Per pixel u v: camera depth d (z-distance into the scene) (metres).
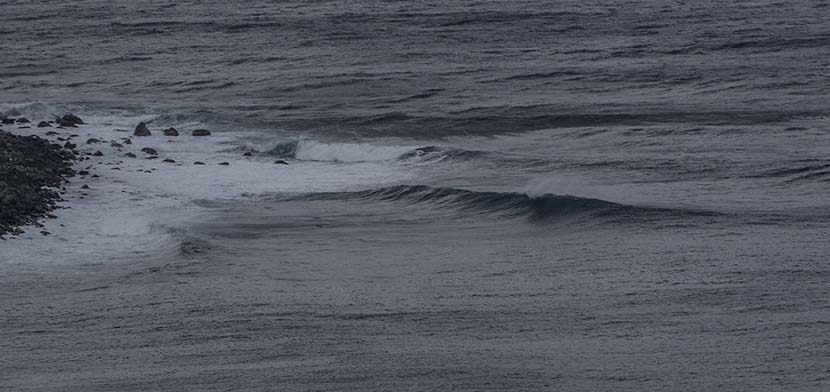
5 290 72.75
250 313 65.56
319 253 81.62
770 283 69.00
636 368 53.78
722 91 156.25
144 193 99.44
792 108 141.88
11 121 134.38
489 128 135.25
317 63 192.38
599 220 88.75
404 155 117.38
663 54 193.25
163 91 165.25
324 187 104.25
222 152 119.44
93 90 167.38
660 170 108.44
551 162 113.12
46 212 91.25
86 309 67.69
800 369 52.97
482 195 96.06
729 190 99.31
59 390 52.62
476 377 52.81
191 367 55.56
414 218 92.81
